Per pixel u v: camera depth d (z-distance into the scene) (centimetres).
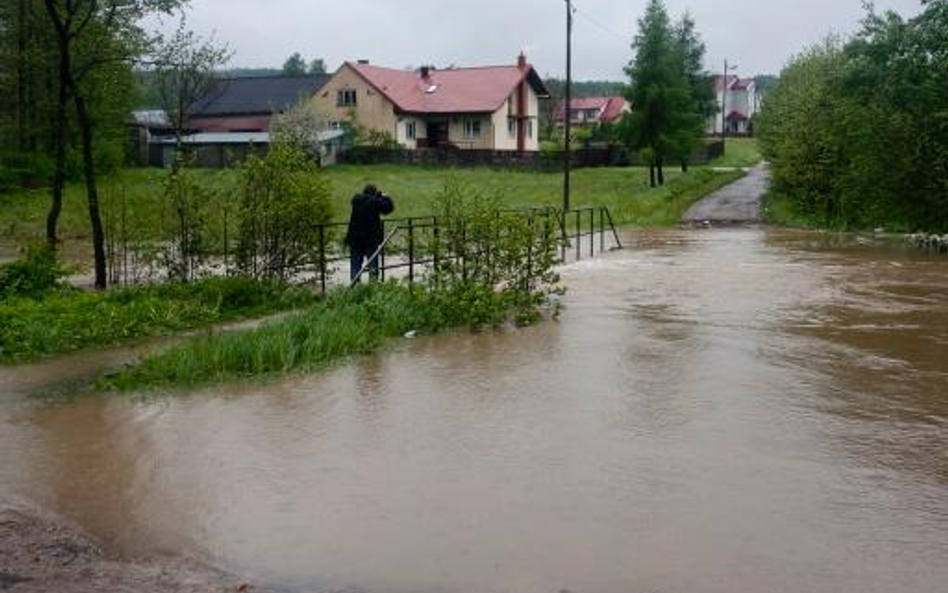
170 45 2923
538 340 1166
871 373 988
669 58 4594
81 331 1178
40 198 3369
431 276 1324
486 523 600
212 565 549
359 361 1055
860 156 2791
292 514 620
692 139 4609
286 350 1042
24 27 3069
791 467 696
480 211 1448
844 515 607
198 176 1606
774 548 559
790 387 928
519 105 6694
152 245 1534
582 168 5644
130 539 587
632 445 748
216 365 997
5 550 556
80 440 780
